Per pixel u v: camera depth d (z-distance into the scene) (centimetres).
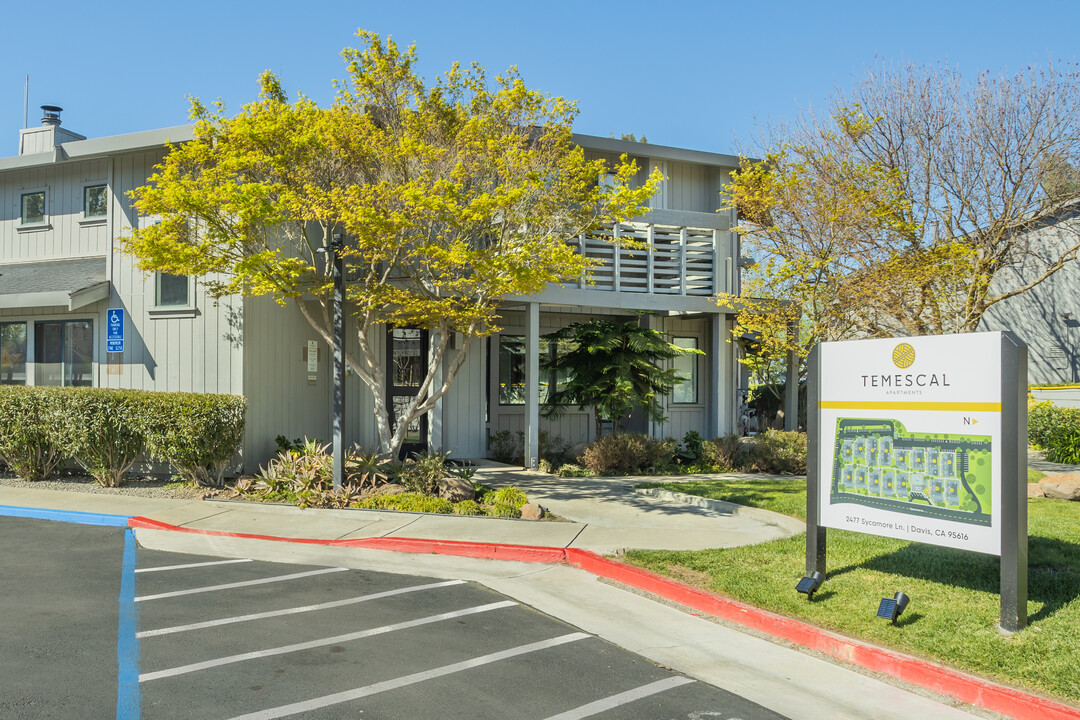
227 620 638
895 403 675
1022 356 596
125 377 1406
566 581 787
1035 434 1828
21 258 1605
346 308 1472
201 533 973
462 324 1214
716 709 482
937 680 521
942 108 1844
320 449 1238
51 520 1053
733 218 1752
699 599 698
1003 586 598
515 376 1728
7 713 450
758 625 644
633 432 1744
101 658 545
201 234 1270
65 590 717
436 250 1051
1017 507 592
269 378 1352
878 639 588
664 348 1551
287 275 1105
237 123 1091
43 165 1517
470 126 1145
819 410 733
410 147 1081
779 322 1644
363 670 533
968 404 626
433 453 1301
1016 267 2284
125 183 1428
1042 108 1777
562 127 1230
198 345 1336
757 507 1105
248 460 1301
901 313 1683
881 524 681
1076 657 536
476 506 1109
